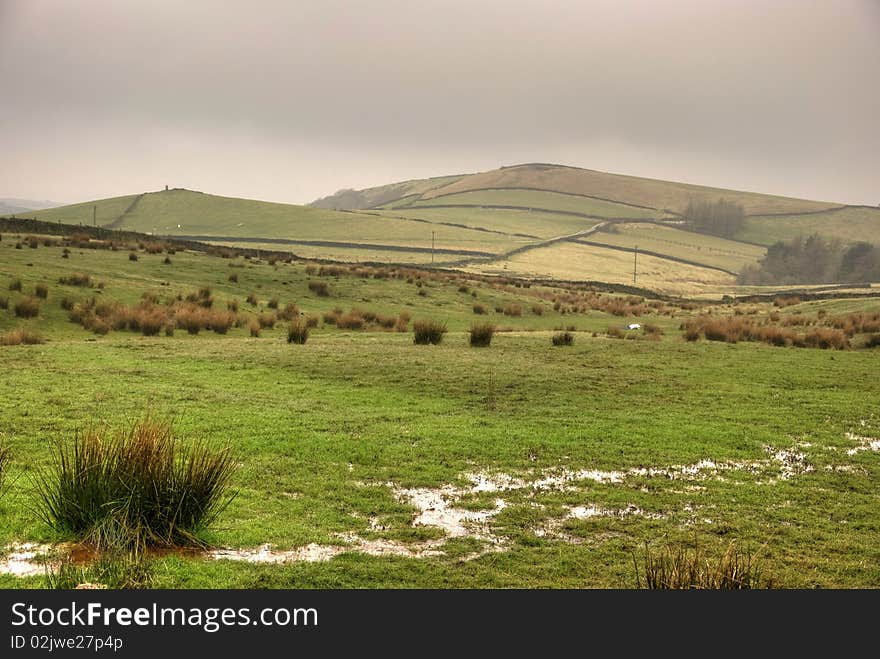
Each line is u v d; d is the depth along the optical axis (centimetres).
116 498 877
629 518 1102
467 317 4525
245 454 1317
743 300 8162
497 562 923
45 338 2828
